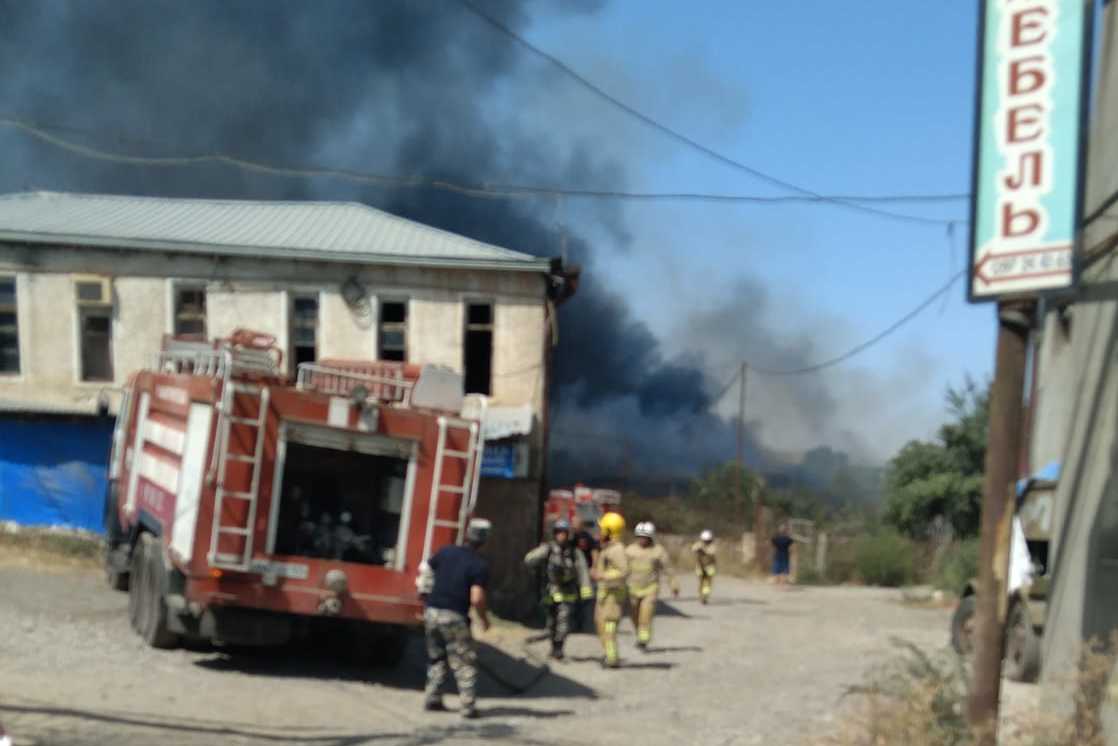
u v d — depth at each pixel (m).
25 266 21.80
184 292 21.70
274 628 10.78
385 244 21.97
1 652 10.10
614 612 14.10
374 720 9.27
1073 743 6.58
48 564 17.78
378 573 10.85
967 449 36.97
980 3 6.24
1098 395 7.84
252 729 8.30
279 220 23.97
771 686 12.52
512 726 9.49
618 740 9.03
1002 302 6.00
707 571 24.33
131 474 14.12
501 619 18.80
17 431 22.03
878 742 6.78
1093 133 8.16
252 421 10.46
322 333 21.27
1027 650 12.20
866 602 25.62
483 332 21.59
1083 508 7.94
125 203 25.34
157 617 11.19
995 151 6.11
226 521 10.35
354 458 11.28
